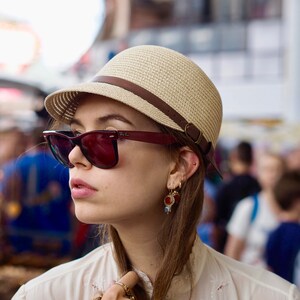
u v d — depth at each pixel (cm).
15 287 288
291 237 264
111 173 105
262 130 529
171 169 111
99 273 123
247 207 313
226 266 124
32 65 460
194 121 111
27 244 318
